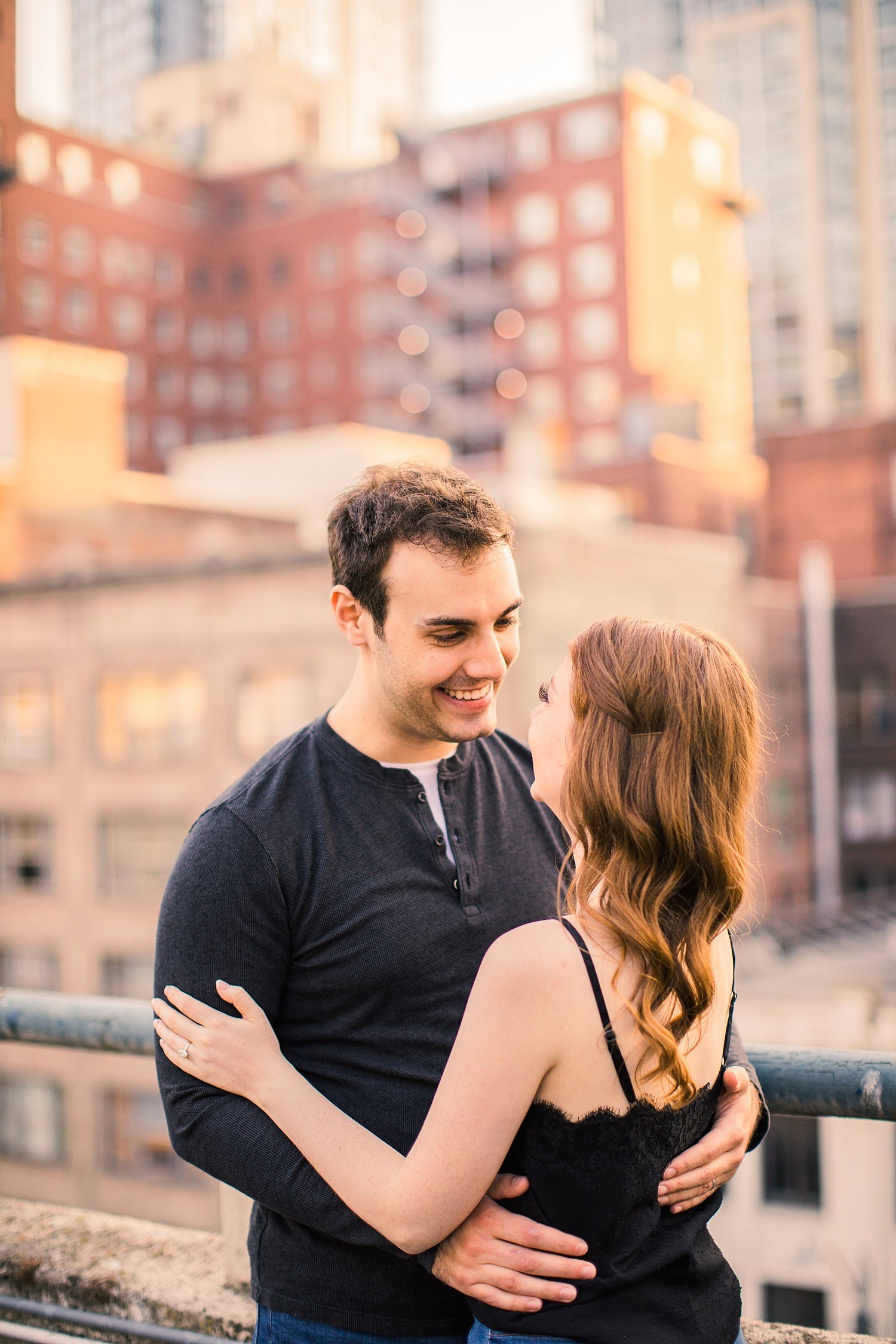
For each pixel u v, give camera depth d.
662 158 63.84
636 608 31.11
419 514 1.69
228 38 93.50
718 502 49.91
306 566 25.98
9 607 29.09
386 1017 1.73
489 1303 1.50
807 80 96.12
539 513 31.05
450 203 64.25
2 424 31.38
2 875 29.00
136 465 59.56
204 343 63.12
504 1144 1.46
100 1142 25.66
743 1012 17.14
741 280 71.19
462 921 1.77
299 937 1.73
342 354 62.25
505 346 64.50
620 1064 1.45
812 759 39.19
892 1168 15.92
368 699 1.81
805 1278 16.05
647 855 1.47
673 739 1.48
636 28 110.69
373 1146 1.56
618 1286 1.46
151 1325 2.15
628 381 61.66
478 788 1.90
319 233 62.72
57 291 55.19
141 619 27.69
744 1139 1.61
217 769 26.84
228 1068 1.63
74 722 28.38
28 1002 2.16
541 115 63.19
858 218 95.19
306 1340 1.71
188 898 1.70
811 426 47.47
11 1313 2.29
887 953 21.30
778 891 37.22
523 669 26.88
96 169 57.47
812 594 39.31
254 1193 1.61
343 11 108.00
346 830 1.76
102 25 93.50
